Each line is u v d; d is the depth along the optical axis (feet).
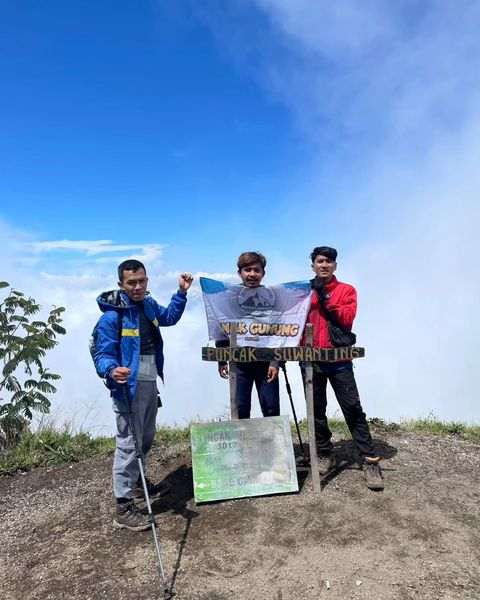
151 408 14.28
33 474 19.16
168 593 11.23
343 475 16.57
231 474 15.39
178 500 15.46
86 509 15.67
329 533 13.17
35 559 13.19
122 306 13.58
